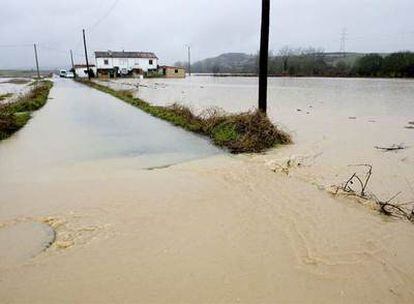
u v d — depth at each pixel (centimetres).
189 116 1465
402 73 7144
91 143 1097
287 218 546
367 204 598
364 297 366
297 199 623
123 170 805
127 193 653
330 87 4375
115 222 532
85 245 466
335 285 385
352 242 474
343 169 812
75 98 2783
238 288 379
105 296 368
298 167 823
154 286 383
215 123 1238
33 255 443
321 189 675
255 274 403
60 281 392
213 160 895
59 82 6300
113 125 1455
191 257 437
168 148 1032
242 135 1070
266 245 465
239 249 455
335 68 8644
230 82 6066
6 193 655
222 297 366
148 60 9306
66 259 434
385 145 1077
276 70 8938
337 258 435
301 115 1803
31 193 655
